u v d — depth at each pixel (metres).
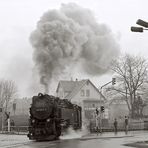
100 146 19.84
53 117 26.64
